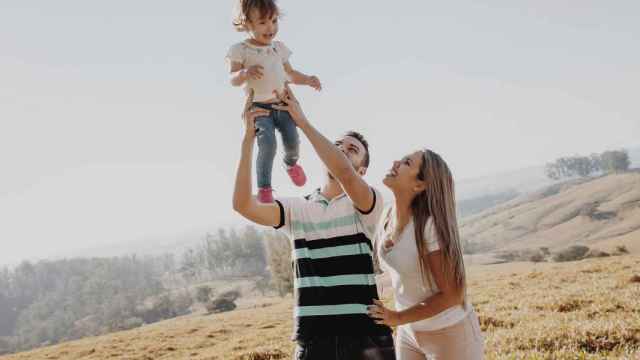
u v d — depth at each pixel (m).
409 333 4.82
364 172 4.81
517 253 129.00
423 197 4.48
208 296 146.38
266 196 4.36
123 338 30.98
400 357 5.00
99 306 184.00
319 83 4.94
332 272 4.10
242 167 4.18
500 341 10.62
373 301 4.03
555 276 24.91
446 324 4.52
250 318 33.34
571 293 16.86
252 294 146.88
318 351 3.98
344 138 4.69
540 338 10.17
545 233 166.00
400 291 4.78
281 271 80.81
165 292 189.75
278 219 4.33
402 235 4.61
